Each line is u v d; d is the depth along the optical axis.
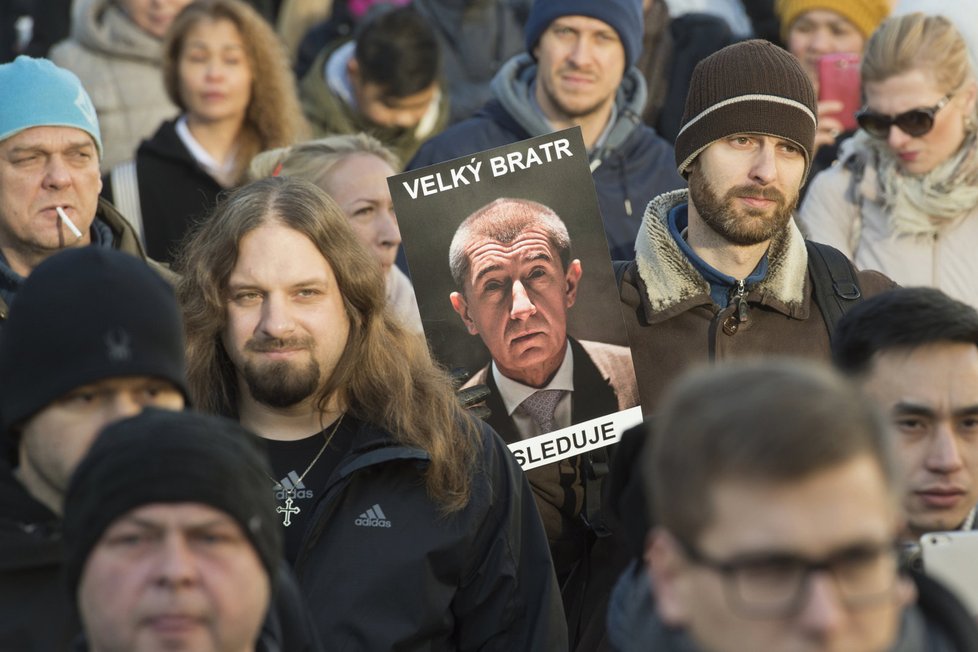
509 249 14.52
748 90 14.89
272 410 13.30
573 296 14.56
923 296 10.95
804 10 25.88
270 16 32.56
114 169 22.38
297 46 29.62
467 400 14.16
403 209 14.41
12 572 9.62
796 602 6.76
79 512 8.18
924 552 9.91
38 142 15.33
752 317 15.34
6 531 9.64
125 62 26.12
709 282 15.40
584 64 21.08
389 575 12.61
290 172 19.00
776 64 14.99
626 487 9.54
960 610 7.90
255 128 22.97
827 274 15.69
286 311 12.90
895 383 10.80
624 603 9.00
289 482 13.14
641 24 21.72
